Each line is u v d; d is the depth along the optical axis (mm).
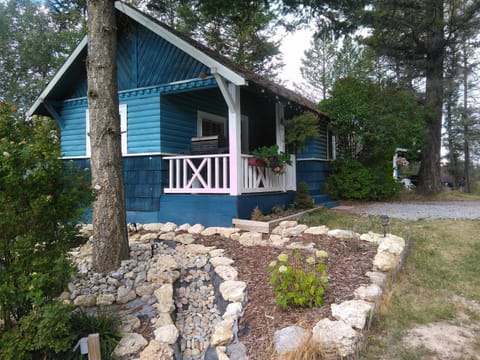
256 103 8938
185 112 7570
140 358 2576
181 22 16156
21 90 17547
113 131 4352
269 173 7250
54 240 2549
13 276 2311
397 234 5570
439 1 10914
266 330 2754
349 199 10523
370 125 9906
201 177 6469
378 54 12258
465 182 23344
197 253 4863
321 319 2750
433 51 11734
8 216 2252
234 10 6539
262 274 3881
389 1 10391
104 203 4238
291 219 6562
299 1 6195
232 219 5980
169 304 3465
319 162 10031
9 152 2230
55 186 2553
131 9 6727
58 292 2521
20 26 18406
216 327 3045
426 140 11992
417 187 12844
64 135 8273
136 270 4211
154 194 6836
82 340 2535
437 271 4137
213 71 5746
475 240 5156
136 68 7191
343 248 4574
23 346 2223
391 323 2832
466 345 2518
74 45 17156
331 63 24531
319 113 9391
